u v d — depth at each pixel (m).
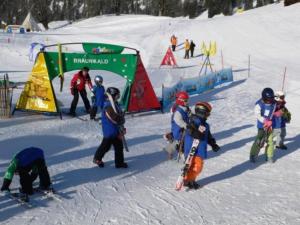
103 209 6.68
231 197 7.45
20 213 6.34
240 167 9.16
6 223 6.02
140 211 6.68
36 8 88.88
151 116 14.13
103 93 12.88
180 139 8.99
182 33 43.28
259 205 7.14
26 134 11.11
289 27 39.88
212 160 9.60
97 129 12.05
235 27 41.62
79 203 6.84
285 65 28.23
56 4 110.81
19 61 32.28
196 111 7.52
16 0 100.19
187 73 25.11
